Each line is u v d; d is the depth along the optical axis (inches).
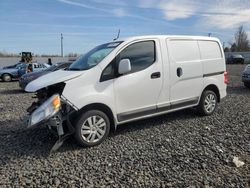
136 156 196.5
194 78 280.4
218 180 158.9
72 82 211.0
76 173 173.0
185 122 278.4
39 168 181.9
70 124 209.9
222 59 309.0
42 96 223.9
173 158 191.0
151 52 249.3
